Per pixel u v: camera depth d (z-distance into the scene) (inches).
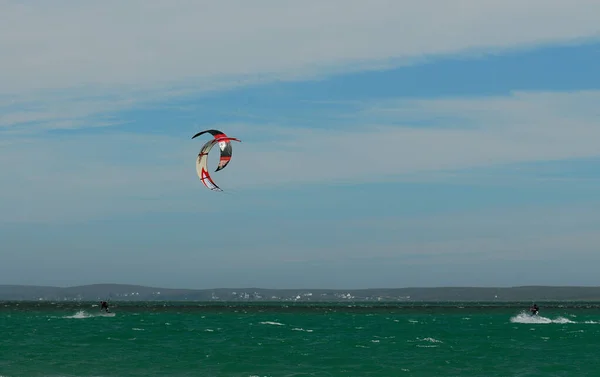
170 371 3294.8
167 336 5546.3
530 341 5182.1
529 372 3351.4
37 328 6683.1
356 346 4621.1
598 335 5905.5
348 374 3228.3
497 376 3218.5
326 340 5177.2
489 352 4242.1
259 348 4421.8
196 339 5216.5
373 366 3503.9
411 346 4638.3
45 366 3415.4
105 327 6939.0
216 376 3157.0
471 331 6565.0
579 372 3363.7
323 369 3388.3
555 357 3981.3
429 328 7204.7
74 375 3152.1
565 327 7337.6
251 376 3157.0
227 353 4067.4
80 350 4197.8
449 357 3932.1
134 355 3927.2
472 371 3371.1
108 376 3132.4
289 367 3449.8
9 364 3476.9
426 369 3412.9
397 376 3198.8
